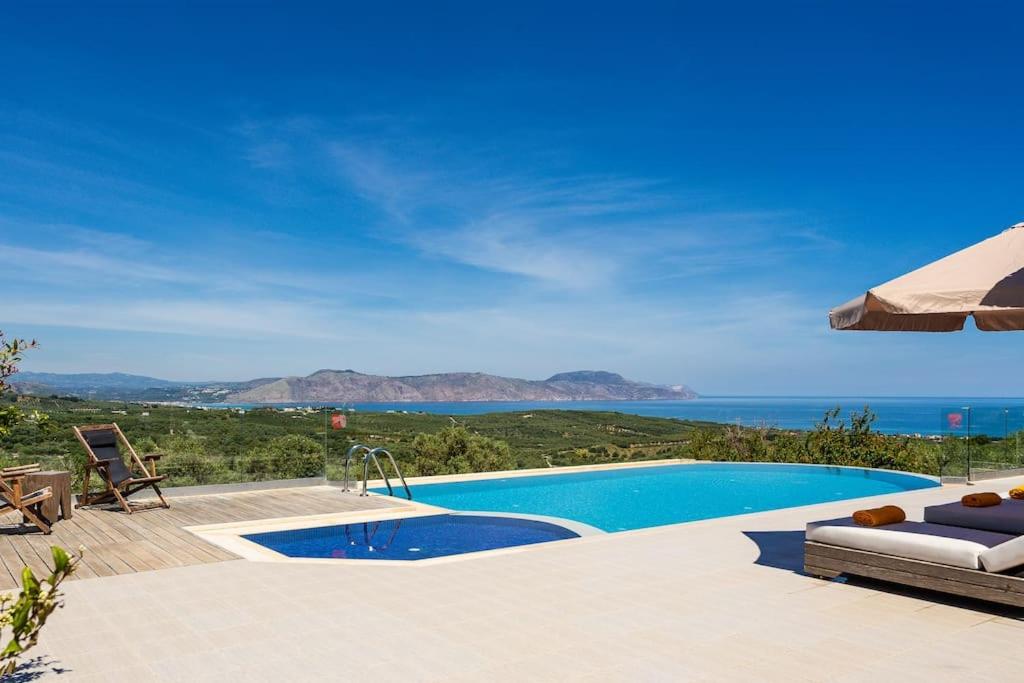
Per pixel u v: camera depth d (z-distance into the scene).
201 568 5.12
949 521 5.27
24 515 6.64
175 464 9.36
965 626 3.78
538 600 4.27
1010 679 3.04
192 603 4.21
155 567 5.16
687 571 5.00
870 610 4.07
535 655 3.33
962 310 4.18
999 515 4.99
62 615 3.97
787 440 15.82
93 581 4.75
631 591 4.46
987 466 11.76
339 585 4.61
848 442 14.95
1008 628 3.75
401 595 4.37
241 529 7.26
